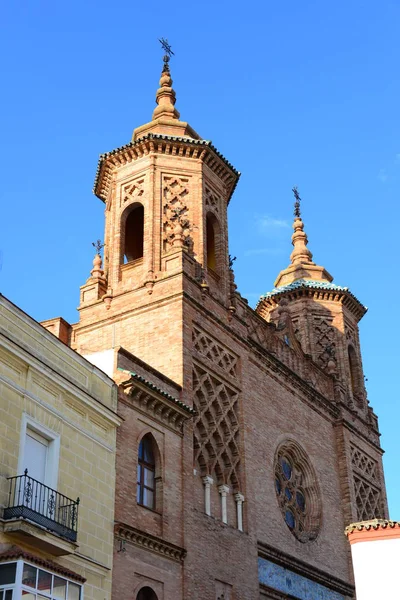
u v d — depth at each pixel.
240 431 34.84
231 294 37.59
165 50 44.47
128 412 28.39
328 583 38.31
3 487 22.20
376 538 29.23
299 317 48.84
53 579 22.11
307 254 53.16
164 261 35.06
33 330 25.19
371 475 46.41
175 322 33.06
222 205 39.59
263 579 33.09
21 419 23.53
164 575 27.48
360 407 48.47
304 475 40.31
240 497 33.28
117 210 37.94
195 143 38.44
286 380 40.44
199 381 33.12
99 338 34.81
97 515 25.50
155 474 28.95
